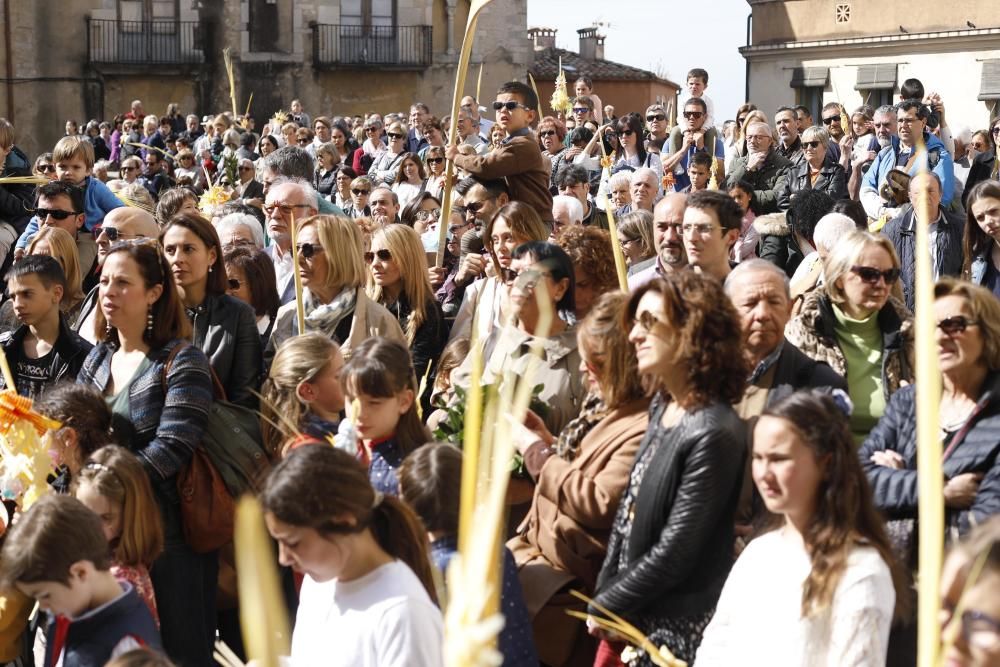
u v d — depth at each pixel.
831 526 3.04
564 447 4.36
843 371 4.62
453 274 7.78
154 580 4.75
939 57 31.88
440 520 3.73
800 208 7.39
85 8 35.06
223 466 4.82
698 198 5.65
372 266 6.36
